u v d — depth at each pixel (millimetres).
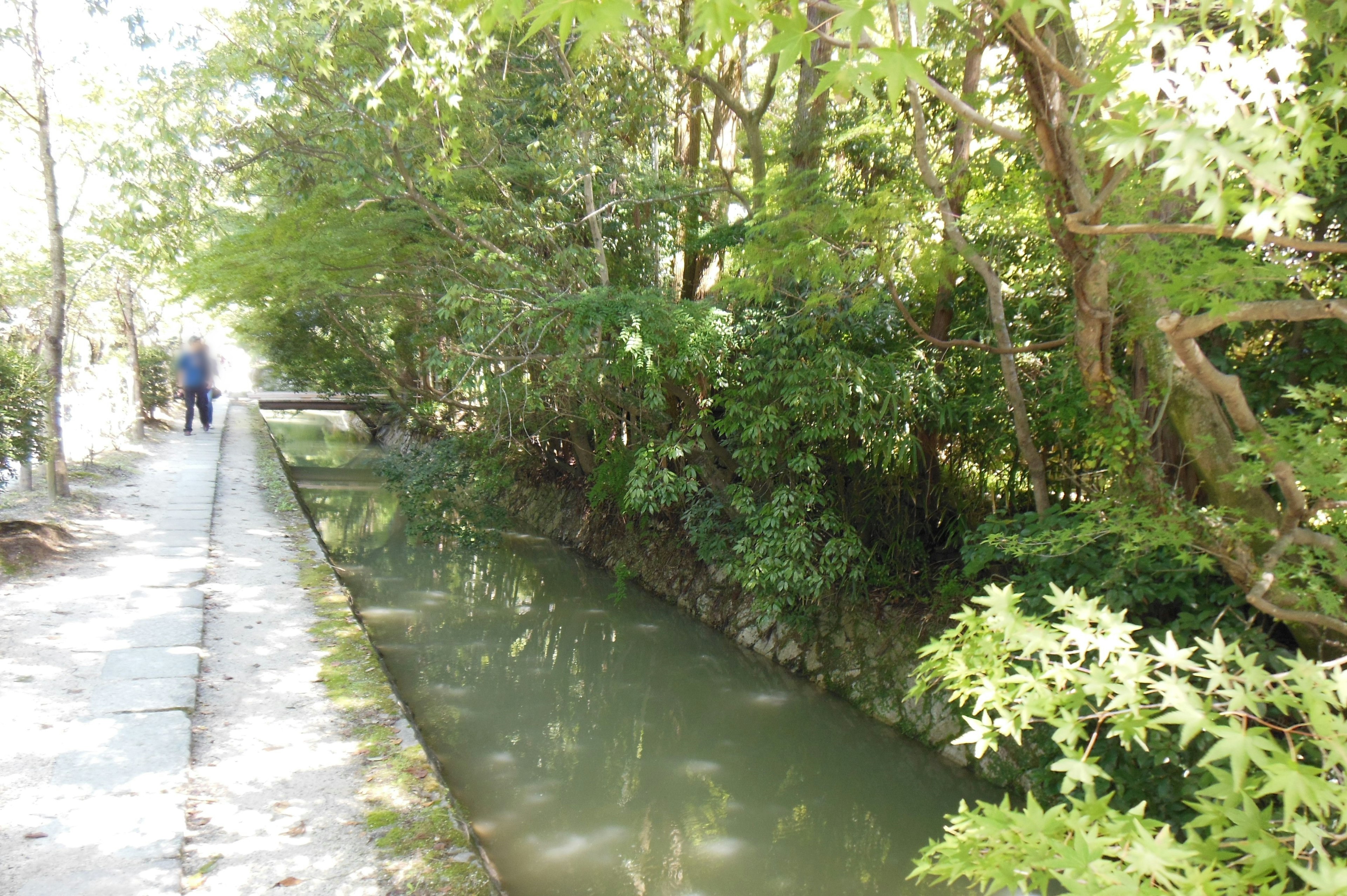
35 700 4305
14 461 8023
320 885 3090
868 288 6262
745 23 1654
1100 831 1577
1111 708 1641
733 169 10031
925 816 5637
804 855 5098
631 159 8547
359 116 7418
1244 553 3775
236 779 3773
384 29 6988
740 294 6543
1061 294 5930
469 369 7816
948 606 6609
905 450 6816
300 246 8141
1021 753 5613
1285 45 2199
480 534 11422
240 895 2994
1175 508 4152
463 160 8195
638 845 5035
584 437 11664
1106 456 4527
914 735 6383
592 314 7027
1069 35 3252
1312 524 3689
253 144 8242
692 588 9828
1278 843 1289
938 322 6977
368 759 4051
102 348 15242
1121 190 3465
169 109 8023
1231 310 2268
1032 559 5445
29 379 7344
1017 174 5305
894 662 6898
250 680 4848
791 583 7152
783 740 6672
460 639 8531
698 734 6738
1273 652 4188
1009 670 4215
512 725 6605
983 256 5949
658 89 8320
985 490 7117
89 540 7656
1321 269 4113
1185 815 4348
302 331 13125
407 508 11477
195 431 16766
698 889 4641
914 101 5141
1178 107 1601
